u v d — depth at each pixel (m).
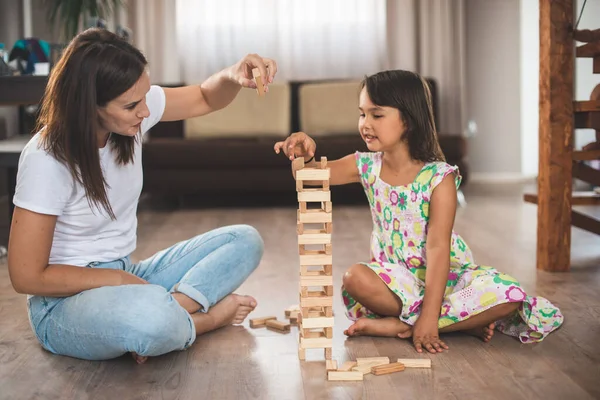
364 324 1.86
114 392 1.56
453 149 4.39
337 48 5.42
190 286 1.85
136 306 1.62
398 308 1.86
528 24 5.50
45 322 1.73
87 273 1.67
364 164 1.94
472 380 1.60
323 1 5.37
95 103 1.54
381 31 5.41
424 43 5.42
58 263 1.71
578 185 5.02
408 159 1.87
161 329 1.63
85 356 1.73
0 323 2.07
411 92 1.79
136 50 1.59
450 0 5.38
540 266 2.64
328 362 1.65
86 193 1.61
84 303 1.65
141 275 1.93
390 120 1.80
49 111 1.58
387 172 1.91
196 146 4.33
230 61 5.37
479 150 5.61
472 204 4.35
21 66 3.40
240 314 1.97
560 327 1.96
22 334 1.96
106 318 1.62
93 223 1.71
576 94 5.22
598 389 1.54
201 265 1.90
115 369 1.69
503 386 1.56
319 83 5.02
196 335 1.91
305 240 1.66
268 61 1.79
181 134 4.89
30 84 2.83
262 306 2.21
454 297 1.82
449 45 5.41
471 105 5.57
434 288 1.80
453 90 5.47
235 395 1.53
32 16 5.23
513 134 5.60
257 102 4.88
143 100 1.60
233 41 5.36
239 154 4.35
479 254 2.93
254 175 4.38
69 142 1.57
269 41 5.37
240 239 1.96
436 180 1.82
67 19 4.70
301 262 1.67
